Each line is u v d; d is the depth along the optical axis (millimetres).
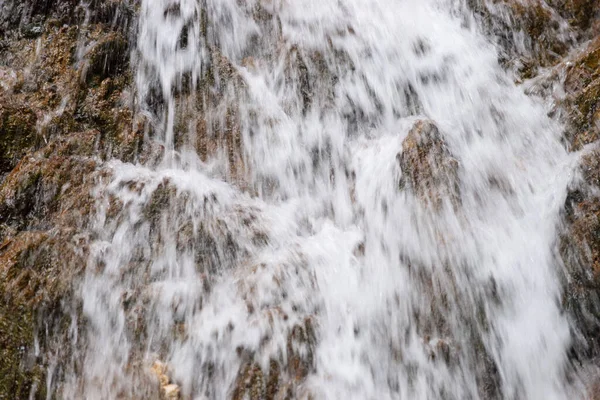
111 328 3555
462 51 5660
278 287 3736
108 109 4492
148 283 3736
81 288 3555
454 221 4070
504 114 5168
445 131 4762
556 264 4062
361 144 4898
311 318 3645
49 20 4805
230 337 3520
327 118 5059
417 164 4281
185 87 4863
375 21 5664
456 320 3807
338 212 4559
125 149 4336
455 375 3695
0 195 3871
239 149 4672
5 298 3400
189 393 3398
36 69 4605
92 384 3391
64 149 4164
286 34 5422
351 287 3904
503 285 3967
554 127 4879
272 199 4574
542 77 5395
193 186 4172
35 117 4273
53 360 3369
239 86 4891
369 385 3623
